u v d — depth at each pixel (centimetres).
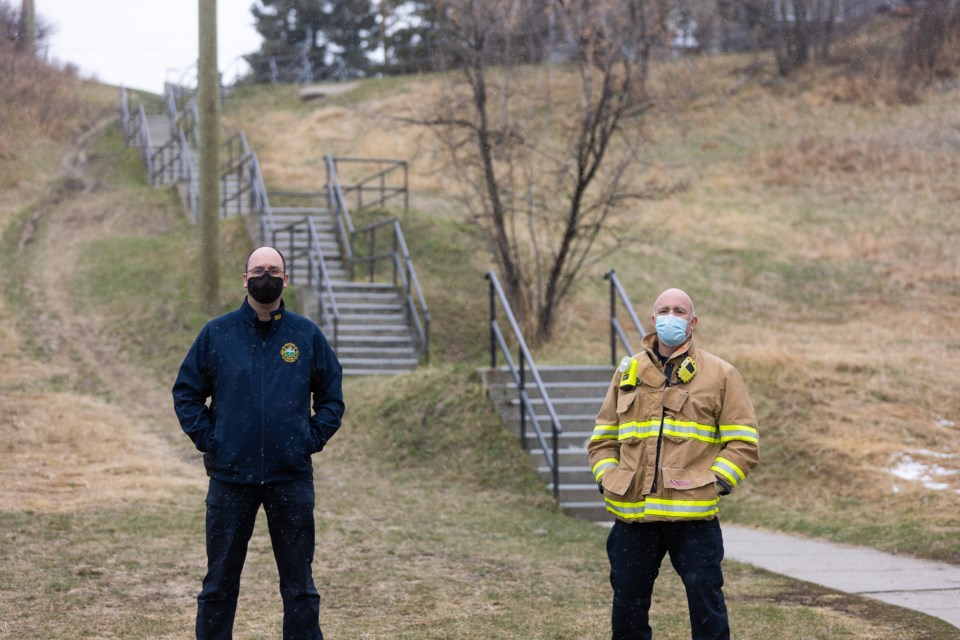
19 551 1517
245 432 952
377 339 3466
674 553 955
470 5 3722
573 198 3741
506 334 3666
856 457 2406
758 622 1267
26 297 3769
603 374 2692
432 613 1292
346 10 12512
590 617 1280
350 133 7331
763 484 2378
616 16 3612
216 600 956
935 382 2897
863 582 1551
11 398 2773
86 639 1116
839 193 5731
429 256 4247
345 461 2461
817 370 2956
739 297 4272
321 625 1220
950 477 2269
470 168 4616
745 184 5981
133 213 4909
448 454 2436
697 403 956
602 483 984
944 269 4528
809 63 8181
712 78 8012
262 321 985
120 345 3416
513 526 1939
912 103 7219
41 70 7888
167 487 2072
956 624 1262
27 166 5838
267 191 5159
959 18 7594
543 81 4959
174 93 7650
